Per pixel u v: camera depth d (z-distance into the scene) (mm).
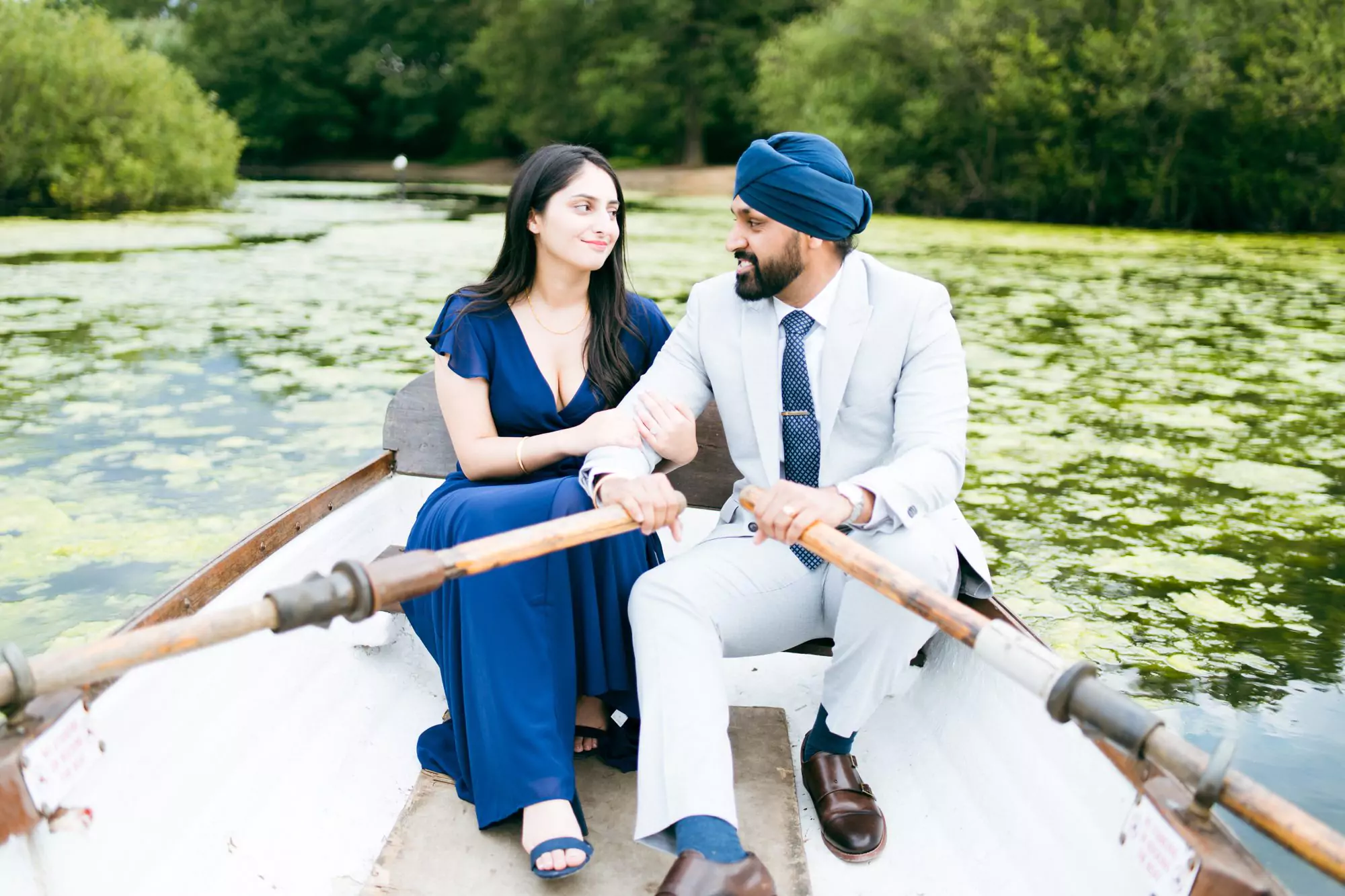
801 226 1676
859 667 1665
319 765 1843
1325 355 7230
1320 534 4039
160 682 1618
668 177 24922
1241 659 3105
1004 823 1652
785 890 1580
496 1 27938
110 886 1403
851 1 18719
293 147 32969
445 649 1739
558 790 1575
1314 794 2465
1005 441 5160
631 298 2078
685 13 25156
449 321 1935
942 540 1694
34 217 14484
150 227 13648
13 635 3121
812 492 1603
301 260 10875
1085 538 3980
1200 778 1107
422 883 1570
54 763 1301
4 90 14539
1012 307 8953
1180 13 16047
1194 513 4250
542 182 1863
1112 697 1207
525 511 1721
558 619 1688
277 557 2098
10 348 6684
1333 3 15438
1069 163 17234
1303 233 16625
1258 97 15594
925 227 16312
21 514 4016
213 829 1623
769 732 1973
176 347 6809
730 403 1855
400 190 20078
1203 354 7207
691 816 1449
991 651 1322
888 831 1775
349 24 31719
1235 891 1085
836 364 1767
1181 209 17422
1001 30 17172
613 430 1799
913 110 17922
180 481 4379
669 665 1575
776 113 20531
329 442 4883
